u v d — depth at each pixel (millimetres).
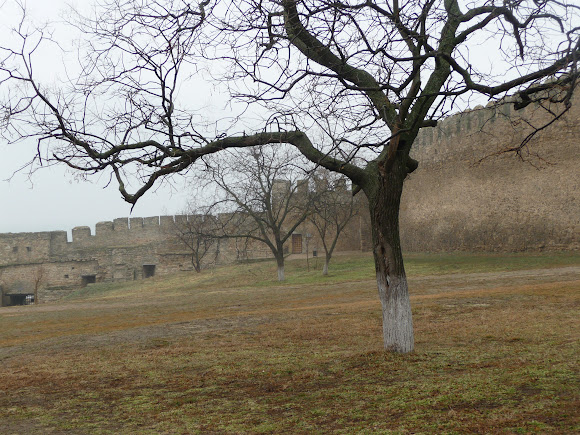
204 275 45375
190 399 7875
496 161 35969
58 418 7355
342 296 24531
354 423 6109
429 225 43625
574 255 30094
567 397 6203
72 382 9719
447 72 9023
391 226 9359
